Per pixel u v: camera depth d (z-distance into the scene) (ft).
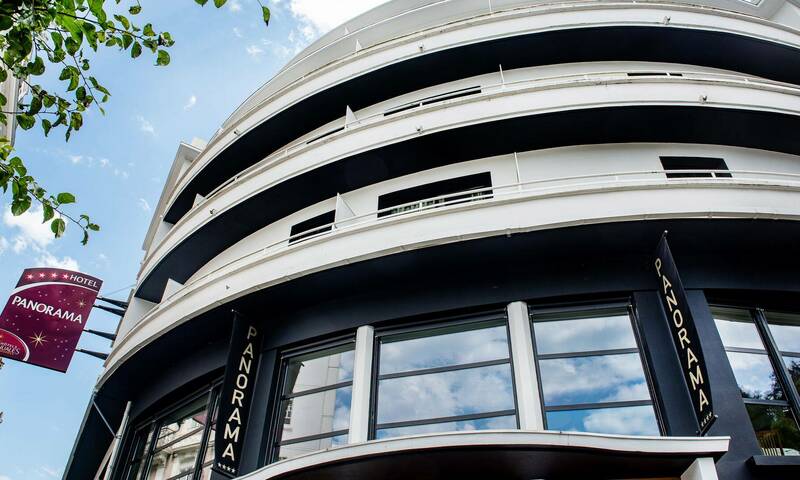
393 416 32.99
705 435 27.35
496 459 25.30
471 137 43.50
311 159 47.14
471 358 33.78
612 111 41.60
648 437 24.09
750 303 34.50
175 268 57.36
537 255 35.42
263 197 48.96
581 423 29.96
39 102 19.04
